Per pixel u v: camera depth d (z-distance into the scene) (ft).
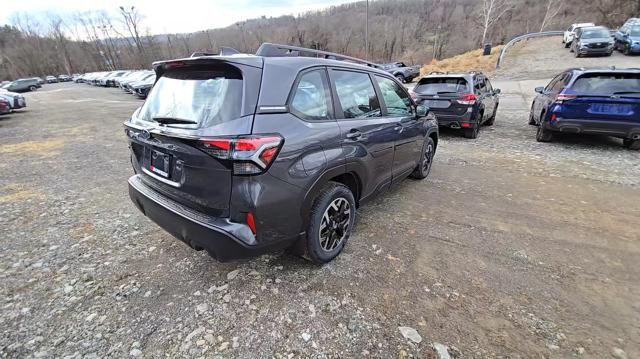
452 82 23.38
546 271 8.32
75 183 15.67
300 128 7.07
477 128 24.16
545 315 6.86
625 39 61.36
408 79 81.10
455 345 6.15
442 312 6.97
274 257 8.98
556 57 67.00
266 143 6.26
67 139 26.78
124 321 6.85
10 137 28.19
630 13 145.48
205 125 6.48
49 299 7.55
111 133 29.35
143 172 8.37
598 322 6.66
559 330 6.47
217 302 7.33
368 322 6.72
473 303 7.22
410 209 12.12
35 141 26.18
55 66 250.78
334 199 8.24
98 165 18.85
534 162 17.89
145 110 8.27
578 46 62.80
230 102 6.51
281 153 6.57
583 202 12.52
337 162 7.97
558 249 9.32
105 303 7.39
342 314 6.93
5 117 42.86
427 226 10.78
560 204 12.39
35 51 245.04
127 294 7.67
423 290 7.64
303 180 7.10
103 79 119.55
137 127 7.88
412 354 5.98
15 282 8.17
